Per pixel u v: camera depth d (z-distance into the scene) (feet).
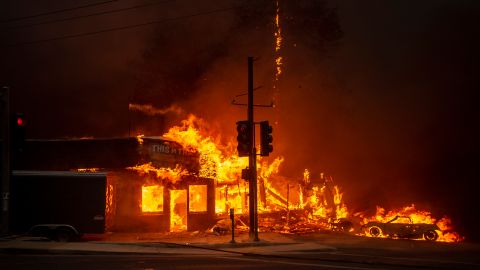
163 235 71.67
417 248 60.44
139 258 47.44
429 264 44.88
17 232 65.31
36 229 64.54
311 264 43.50
